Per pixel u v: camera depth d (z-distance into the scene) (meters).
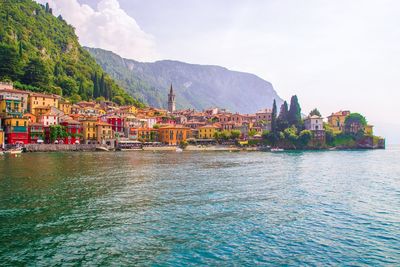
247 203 41.94
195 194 47.25
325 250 26.44
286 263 24.02
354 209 39.34
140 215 35.50
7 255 24.89
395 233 30.48
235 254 25.48
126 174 67.81
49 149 149.88
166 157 123.62
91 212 36.56
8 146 140.25
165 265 23.56
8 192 46.94
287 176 68.25
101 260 24.22
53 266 23.19
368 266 23.69
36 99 187.62
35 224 32.09
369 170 82.25
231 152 174.25
